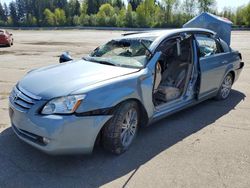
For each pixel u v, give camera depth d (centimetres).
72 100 299
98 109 311
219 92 569
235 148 375
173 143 387
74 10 8975
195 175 312
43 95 308
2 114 487
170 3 6919
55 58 1249
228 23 959
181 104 455
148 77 372
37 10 8925
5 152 352
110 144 337
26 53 1452
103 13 7312
